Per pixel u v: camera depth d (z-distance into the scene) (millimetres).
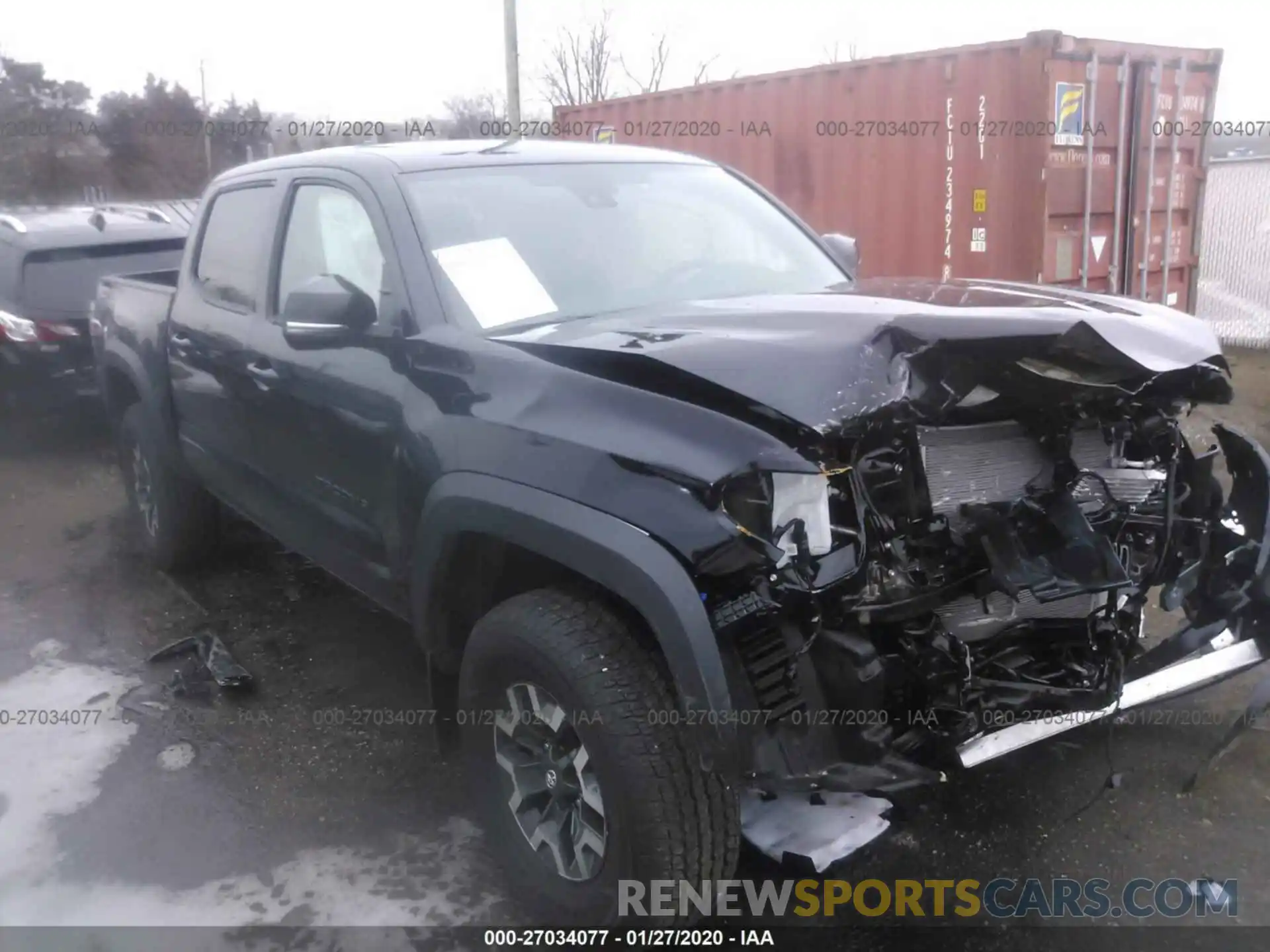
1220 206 11086
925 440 2641
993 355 2512
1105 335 2635
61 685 4352
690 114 10102
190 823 3424
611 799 2525
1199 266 9430
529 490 2613
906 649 2482
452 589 3043
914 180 8281
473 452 2789
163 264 8148
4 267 7688
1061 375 2590
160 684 4332
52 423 8359
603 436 2512
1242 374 9773
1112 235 8180
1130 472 3008
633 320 2971
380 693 4219
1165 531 2998
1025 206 7629
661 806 2465
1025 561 2559
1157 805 3348
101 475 7391
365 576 3484
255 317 3992
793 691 2377
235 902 3061
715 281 3605
